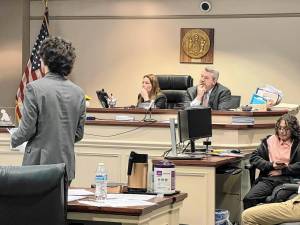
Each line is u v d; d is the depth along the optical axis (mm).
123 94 8594
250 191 4883
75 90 3129
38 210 2535
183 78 7230
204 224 4590
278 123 4988
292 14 7918
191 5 8273
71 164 3076
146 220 2779
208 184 4570
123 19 8562
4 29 8695
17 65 8648
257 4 8031
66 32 8766
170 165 3176
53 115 3008
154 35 8453
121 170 5586
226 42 8156
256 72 8062
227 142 5469
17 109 6828
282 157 4949
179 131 4832
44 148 2998
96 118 5898
